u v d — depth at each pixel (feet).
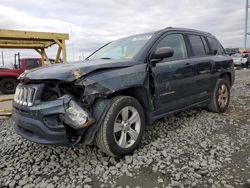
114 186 8.71
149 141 12.63
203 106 18.53
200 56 16.08
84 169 9.98
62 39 27.07
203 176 9.20
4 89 40.29
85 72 9.75
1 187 8.97
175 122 15.74
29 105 9.68
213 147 11.79
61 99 9.37
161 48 11.91
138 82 11.16
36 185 8.96
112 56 13.67
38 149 12.12
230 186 8.46
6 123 17.76
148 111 12.10
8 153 11.96
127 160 10.51
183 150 11.50
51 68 10.79
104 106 10.02
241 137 13.12
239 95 26.25
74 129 9.47
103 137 10.02
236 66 89.10
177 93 13.66
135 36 14.67
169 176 9.27
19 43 30.63
